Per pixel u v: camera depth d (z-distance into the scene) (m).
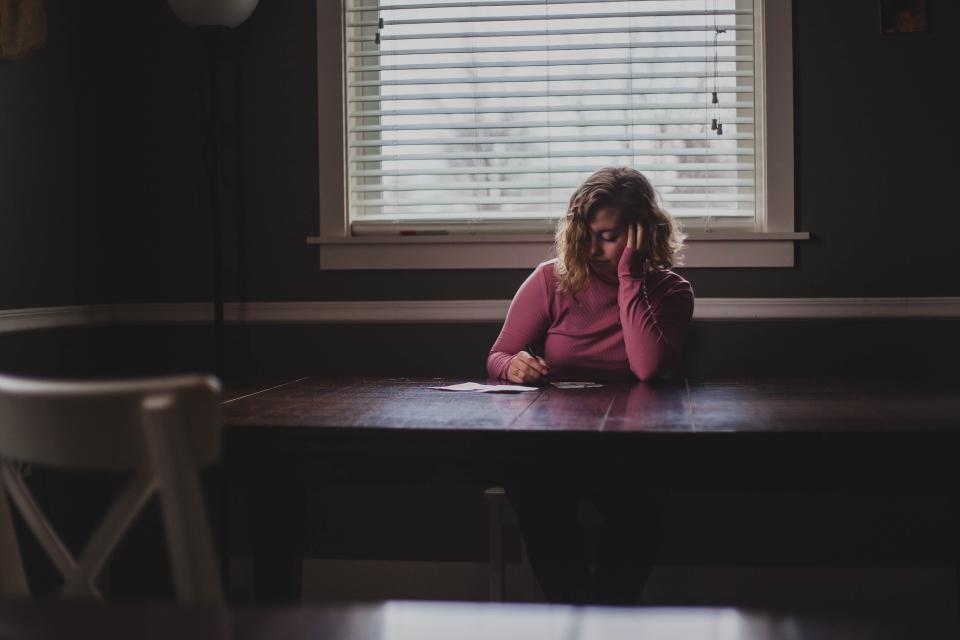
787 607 2.77
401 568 2.88
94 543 0.83
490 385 2.22
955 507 2.30
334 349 2.95
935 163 2.76
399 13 2.98
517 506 1.97
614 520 1.93
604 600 1.92
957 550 2.29
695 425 1.54
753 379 2.30
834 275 2.79
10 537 1.01
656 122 2.88
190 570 0.78
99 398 0.78
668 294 2.38
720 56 2.89
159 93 2.95
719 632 0.58
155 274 2.98
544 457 1.51
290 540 1.94
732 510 2.78
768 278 2.81
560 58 2.93
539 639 0.57
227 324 2.96
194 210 2.96
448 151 3.01
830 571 2.75
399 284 2.91
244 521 2.93
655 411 1.72
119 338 3.00
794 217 2.79
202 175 2.95
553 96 2.91
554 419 1.63
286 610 0.62
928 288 2.77
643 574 1.93
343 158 2.91
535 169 2.90
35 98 2.55
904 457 1.46
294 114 2.92
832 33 2.77
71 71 2.75
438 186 2.96
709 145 2.92
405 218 2.99
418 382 2.35
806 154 2.79
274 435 1.57
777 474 1.49
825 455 1.47
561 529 1.94
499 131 2.98
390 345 2.93
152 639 0.57
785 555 2.77
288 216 2.94
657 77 2.87
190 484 0.78
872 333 2.80
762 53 2.80
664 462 1.49
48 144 2.62
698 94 2.92
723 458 1.49
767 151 2.79
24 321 2.47
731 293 2.82
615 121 2.89
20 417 0.84
